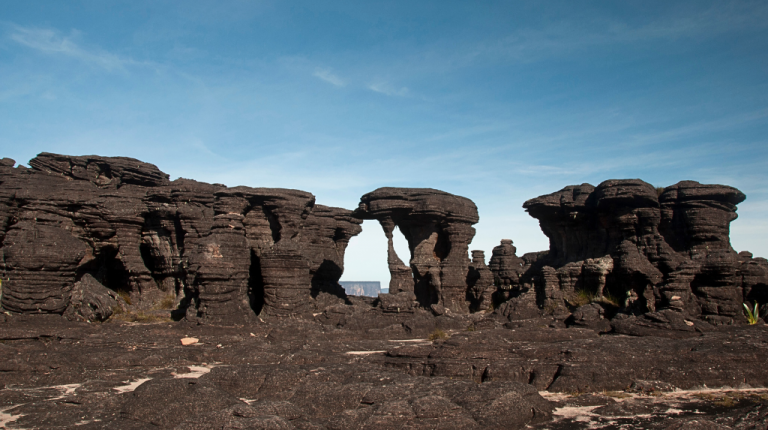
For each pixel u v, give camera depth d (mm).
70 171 31828
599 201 27531
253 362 16469
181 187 30641
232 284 23141
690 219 26031
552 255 31750
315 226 36438
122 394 11977
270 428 9094
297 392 11805
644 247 26469
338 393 11312
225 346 18797
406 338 22922
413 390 11367
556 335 19391
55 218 28641
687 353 14414
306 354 15938
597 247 29047
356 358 16375
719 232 26016
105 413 11148
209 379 13164
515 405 10547
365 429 9617
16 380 13992
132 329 21922
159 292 31156
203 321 22141
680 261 25375
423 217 31141
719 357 14047
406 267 30391
